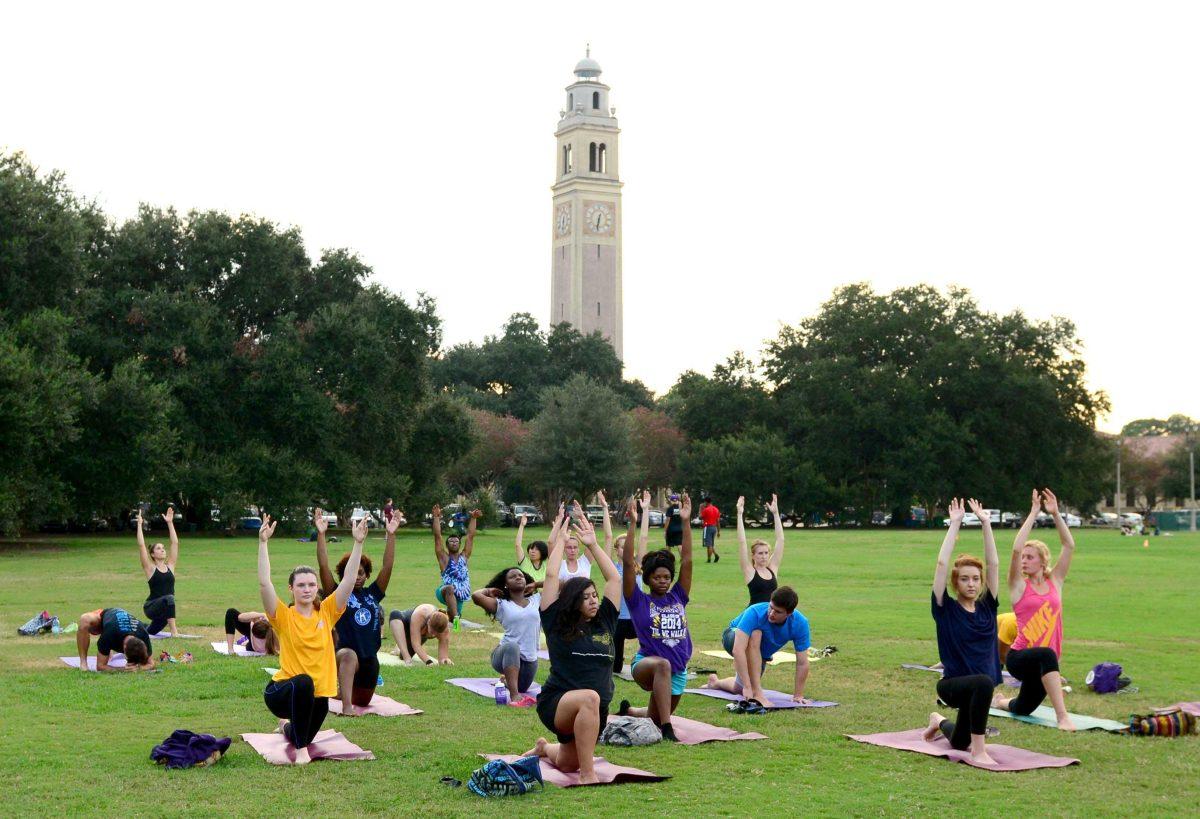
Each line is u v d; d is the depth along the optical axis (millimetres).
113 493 51094
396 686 14984
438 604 25797
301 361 64875
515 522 89812
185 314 61500
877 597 28125
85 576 32906
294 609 10977
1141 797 9680
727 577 34875
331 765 10648
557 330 130125
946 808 9273
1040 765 10750
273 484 60375
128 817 8867
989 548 11391
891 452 90625
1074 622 22734
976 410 92188
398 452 69688
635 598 12383
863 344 98812
